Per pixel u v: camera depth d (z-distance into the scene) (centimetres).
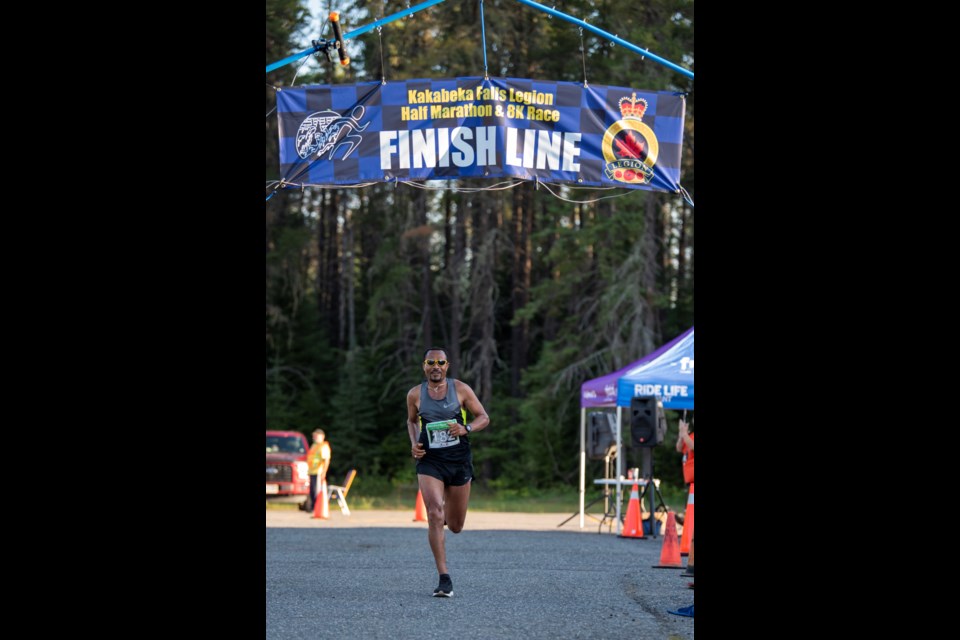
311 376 6028
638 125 1728
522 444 5219
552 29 4872
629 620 1013
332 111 1714
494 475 5681
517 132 1712
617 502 2416
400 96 1714
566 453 5262
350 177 1717
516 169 1709
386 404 5922
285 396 5866
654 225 4822
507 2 4803
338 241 6769
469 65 4797
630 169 1731
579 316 5041
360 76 5088
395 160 1716
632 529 2212
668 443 4784
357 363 5747
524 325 5881
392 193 5744
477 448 5553
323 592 1216
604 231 4700
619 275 4562
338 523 2659
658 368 2177
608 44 4803
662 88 4391
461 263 5466
